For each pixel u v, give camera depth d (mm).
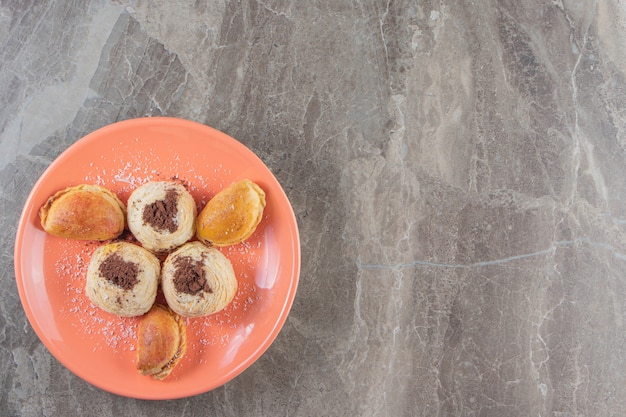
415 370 723
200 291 638
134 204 653
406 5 723
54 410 700
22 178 699
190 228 657
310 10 722
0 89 701
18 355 697
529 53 726
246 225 648
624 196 725
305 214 717
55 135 703
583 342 728
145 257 652
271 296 677
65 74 705
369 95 723
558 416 725
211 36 714
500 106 728
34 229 654
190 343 676
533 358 727
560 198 726
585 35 729
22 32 705
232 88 714
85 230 638
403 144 723
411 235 723
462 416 723
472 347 725
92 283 639
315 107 721
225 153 668
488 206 726
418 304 723
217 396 711
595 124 726
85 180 667
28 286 652
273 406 714
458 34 726
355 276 720
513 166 728
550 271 728
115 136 662
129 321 670
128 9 708
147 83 708
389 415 721
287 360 715
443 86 724
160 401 708
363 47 723
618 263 726
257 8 718
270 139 717
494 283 725
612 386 727
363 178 722
